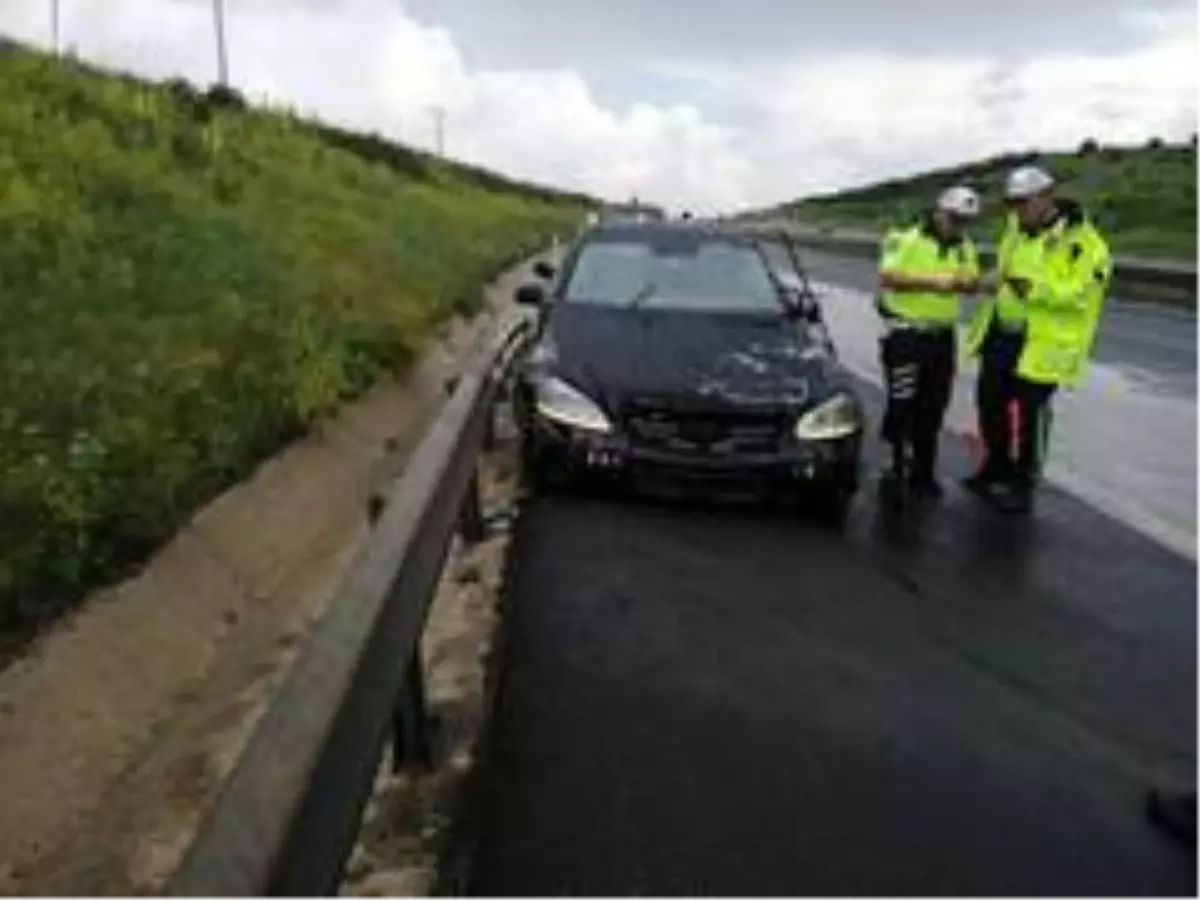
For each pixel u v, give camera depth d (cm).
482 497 893
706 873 413
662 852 426
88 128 1683
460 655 605
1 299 902
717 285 998
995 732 528
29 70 1861
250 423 845
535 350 920
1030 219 910
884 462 1062
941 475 1018
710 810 455
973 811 459
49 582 551
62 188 1311
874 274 3884
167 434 750
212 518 705
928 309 930
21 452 652
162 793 492
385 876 413
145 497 656
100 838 457
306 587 732
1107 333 2211
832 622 659
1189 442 1188
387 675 393
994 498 920
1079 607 692
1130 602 703
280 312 1162
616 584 711
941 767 494
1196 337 2162
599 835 436
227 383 899
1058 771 494
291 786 271
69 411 731
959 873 417
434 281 1933
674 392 845
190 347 938
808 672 589
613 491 867
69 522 590
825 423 843
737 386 852
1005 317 923
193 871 234
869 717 539
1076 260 899
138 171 1589
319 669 323
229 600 661
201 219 1468
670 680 575
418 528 472
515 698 552
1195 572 762
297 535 791
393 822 446
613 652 609
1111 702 564
